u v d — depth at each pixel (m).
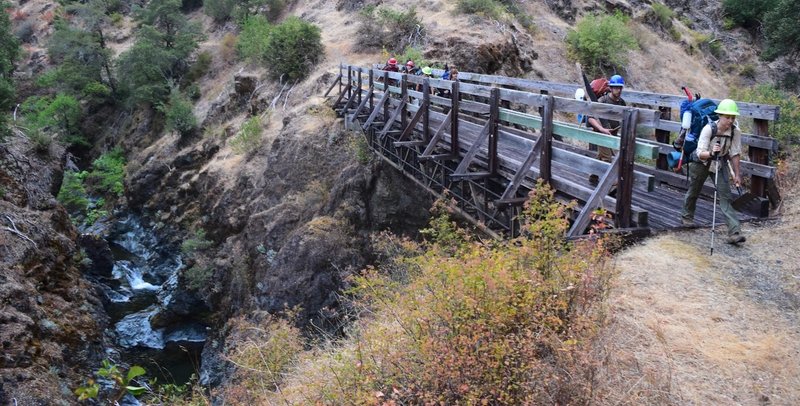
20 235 14.50
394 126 14.55
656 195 9.06
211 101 31.52
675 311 5.48
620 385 4.34
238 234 19.95
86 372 13.18
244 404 6.88
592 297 4.88
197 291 19.05
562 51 25.98
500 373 4.19
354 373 5.23
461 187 10.12
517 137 8.44
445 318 4.64
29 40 49.91
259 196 20.42
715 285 5.93
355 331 7.14
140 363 16.12
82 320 14.73
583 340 4.29
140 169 28.33
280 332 8.16
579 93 9.47
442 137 11.52
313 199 17.59
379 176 15.71
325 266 14.80
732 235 6.80
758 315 5.43
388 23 26.23
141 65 33.66
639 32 29.84
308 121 20.56
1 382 10.49
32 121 34.88
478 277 4.71
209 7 39.97
